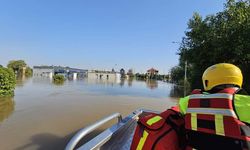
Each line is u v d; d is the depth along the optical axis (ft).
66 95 51.16
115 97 51.70
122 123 9.68
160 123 5.92
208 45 61.98
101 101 42.96
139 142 5.91
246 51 53.47
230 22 58.23
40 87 72.49
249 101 4.99
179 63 156.35
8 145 16.61
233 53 55.47
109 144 7.90
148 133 5.85
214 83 5.51
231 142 4.76
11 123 22.82
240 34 54.08
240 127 4.72
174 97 59.00
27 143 17.11
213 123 5.06
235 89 5.31
